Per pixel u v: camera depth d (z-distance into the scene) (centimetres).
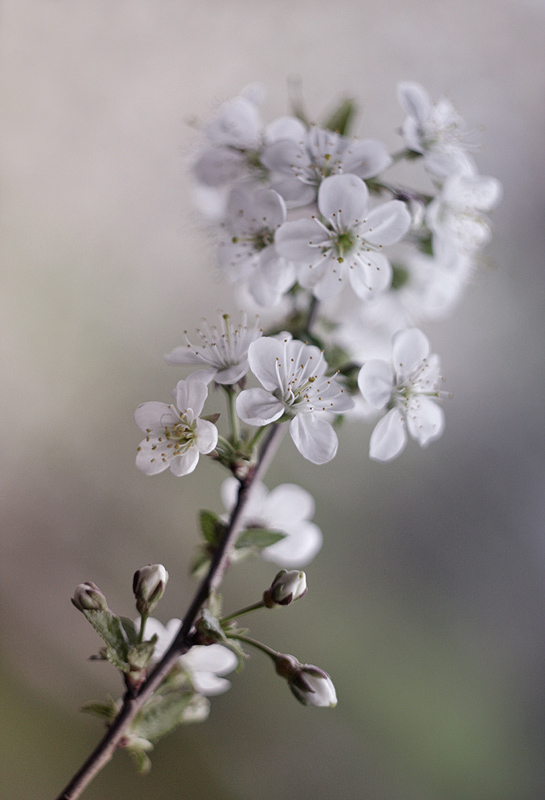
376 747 123
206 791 113
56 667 128
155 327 153
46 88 153
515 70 155
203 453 55
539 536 148
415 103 61
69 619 134
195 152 63
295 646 129
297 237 58
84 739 117
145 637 58
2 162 153
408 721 127
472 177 60
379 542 144
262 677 125
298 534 62
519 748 131
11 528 140
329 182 58
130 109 155
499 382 157
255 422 55
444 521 148
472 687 136
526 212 159
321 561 139
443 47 153
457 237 61
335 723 124
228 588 131
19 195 153
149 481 144
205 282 154
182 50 154
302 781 119
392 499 147
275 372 56
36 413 146
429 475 150
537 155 157
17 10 150
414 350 58
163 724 56
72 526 142
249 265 59
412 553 145
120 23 152
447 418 155
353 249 58
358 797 119
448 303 64
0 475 143
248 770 118
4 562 138
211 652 58
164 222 155
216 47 153
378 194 60
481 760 126
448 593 145
